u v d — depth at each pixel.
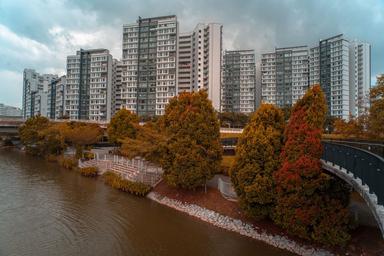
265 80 130.25
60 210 27.23
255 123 21.94
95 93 126.56
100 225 23.64
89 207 28.20
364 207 21.45
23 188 35.06
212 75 116.69
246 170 20.95
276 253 18.88
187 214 26.31
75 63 133.50
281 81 127.56
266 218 22.20
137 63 116.38
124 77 118.06
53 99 165.12
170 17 113.88
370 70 119.19
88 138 51.00
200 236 21.59
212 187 29.30
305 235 18.12
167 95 112.31
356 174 15.32
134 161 42.81
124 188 34.03
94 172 42.50
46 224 23.73
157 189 32.41
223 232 22.33
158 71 113.75
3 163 53.25
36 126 66.56
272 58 129.50
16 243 20.12
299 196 18.19
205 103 29.31
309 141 18.17
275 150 20.78
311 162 17.80
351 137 29.98
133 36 117.62
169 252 19.12
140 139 35.16
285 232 20.53
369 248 17.30
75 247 19.69
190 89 123.19
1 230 22.33
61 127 58.12
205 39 120.88
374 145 21.03
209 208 25.97
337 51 113.56
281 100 127.00
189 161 27.45
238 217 23.56
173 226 23.50
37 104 187.25
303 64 124.38
